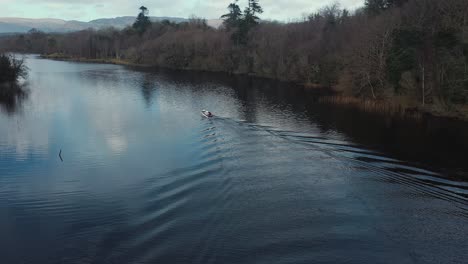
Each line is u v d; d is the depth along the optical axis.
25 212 31.36
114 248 26.14
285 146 48.03
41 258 25.36
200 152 45.75
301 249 26.11
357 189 35.22
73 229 28.67
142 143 49.78
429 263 24.83
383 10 96.62
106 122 61.53
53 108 73.38
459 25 64.12
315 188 35.47
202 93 90.88
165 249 25.95
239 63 139.75
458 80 60.53
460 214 30.55
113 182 37.12
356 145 48.34
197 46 160.38
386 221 29.61
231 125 58.81
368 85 76.25
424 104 65.94
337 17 124.19
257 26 155.75
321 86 98.88
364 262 24.88
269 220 29.72
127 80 117.38
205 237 27.34
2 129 57.47
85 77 125.38
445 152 45.50
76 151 46.75
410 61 69.25
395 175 38.44
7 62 109.12
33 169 40.84
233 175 38.53
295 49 115.00
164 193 34.53
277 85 104.31
